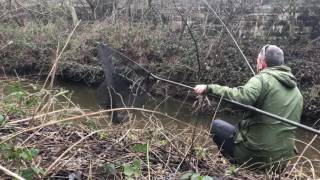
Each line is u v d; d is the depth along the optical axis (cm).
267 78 430
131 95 488
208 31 1362
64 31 1565
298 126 388
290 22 1308
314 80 1139
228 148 452
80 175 304
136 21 1568
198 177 286
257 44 1295
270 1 1327
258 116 429
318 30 1298
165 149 387
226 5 1353
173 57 1297
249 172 390
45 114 388
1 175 284
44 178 292
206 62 1235
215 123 460
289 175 374
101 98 495
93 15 1700
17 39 1482
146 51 1352
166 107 1053
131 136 407
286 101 429
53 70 420
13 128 377
